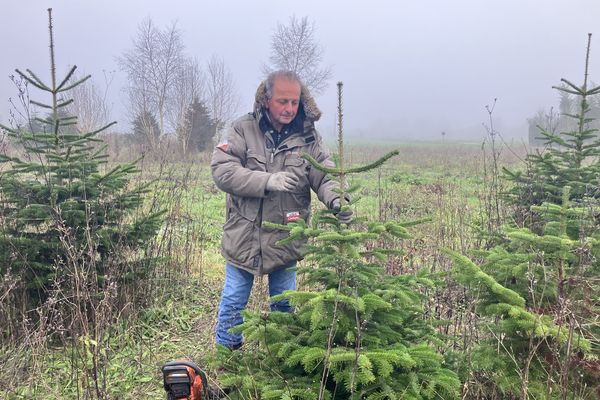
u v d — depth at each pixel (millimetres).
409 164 23234
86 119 22969
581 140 5102
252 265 3164
